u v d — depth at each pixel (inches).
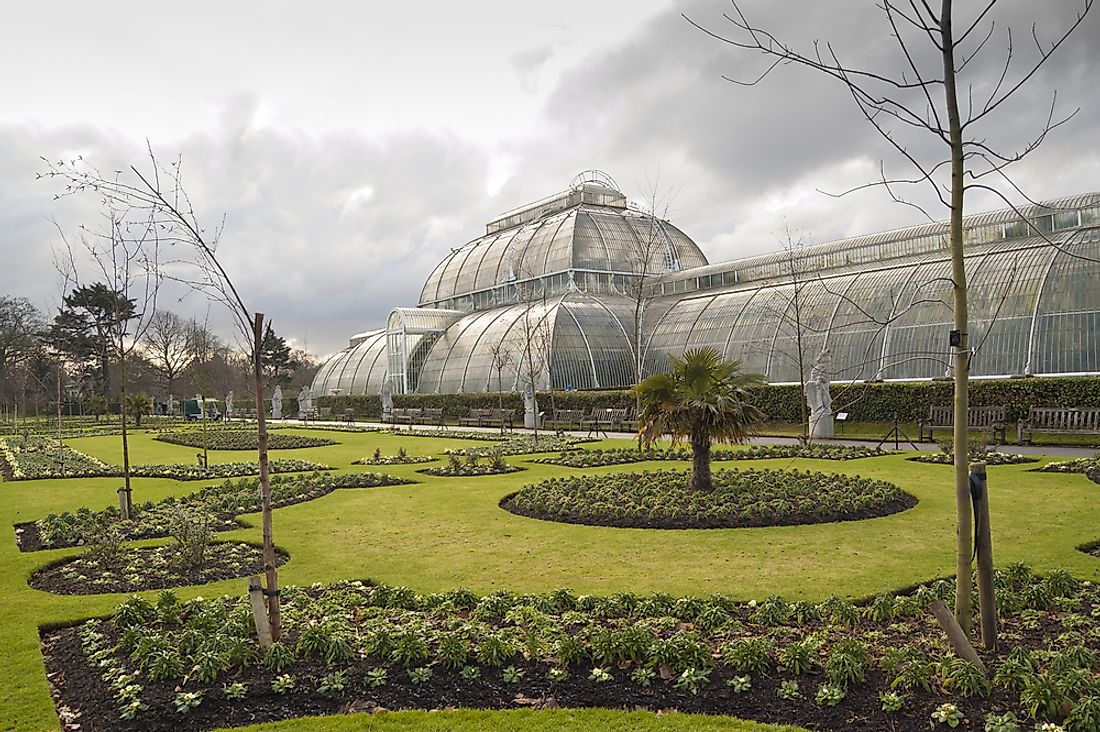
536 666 312.3
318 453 1363.2
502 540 561.6
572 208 2974.9
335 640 324.5
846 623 354.0
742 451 1070.4
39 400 3225.9
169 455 1413.6
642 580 443.5
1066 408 1117.1
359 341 3720.5
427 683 301.3
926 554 482.0
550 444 1338.6
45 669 335.6
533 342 2194.9
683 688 288.5
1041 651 293.0
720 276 2367.1
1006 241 1642.5
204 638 341.1
